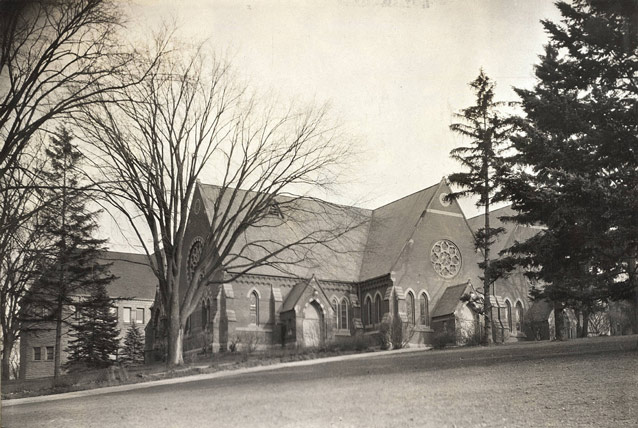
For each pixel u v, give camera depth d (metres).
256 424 15.78
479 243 36.28
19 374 49.50
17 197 29.02
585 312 32.69
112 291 59.69
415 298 45.34
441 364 23.78
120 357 45.53
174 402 19.70
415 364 24.61
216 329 42.06
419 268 46.09
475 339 37.25
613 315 35.62
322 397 18.36
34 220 33.06
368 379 21.08
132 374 29.66
